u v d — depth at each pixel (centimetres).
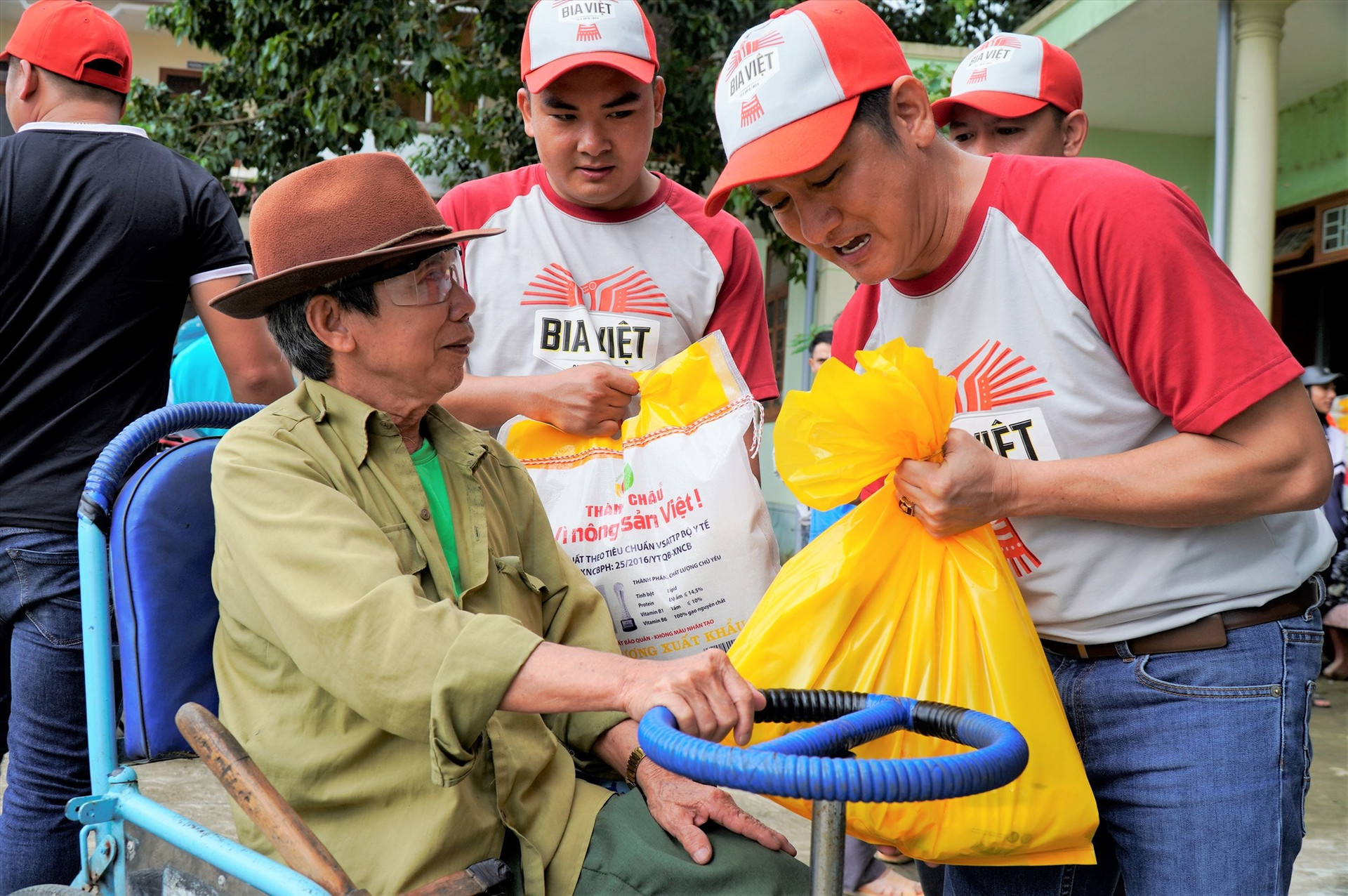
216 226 229
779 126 143
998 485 149
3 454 207
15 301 210
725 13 795
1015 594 155
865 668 152
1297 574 158
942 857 152
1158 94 739
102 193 215
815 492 155
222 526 152
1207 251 145
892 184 149
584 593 186
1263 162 578
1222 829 153
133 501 159
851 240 155
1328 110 741
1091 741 165
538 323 235
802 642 153
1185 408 145
